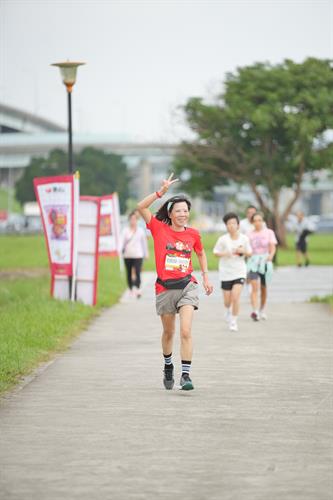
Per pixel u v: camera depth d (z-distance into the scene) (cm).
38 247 12825
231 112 12469
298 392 2059
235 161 13100
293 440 1591
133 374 2309
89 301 4106
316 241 16388
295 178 13175
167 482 1338
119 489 1305
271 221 13150
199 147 13100
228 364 2484
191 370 2378
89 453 1501
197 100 12988
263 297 3700
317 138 12556
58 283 4078
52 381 2200
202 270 2141
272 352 2727
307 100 12112
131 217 4834
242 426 1702
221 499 1257
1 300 4156
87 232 4088
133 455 1488
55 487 1316
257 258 3619
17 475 1376
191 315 2073
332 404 1920
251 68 12900
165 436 1619
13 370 2278
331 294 4897
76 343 2941
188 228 2102
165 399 1972
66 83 4044
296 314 3925
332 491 1294
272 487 1312
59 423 1725
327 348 2819
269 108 12125
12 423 1722
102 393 2041
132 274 5297
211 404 1916
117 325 3488
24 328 2995
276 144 12950
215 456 1482
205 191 13900
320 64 12562
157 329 3350
